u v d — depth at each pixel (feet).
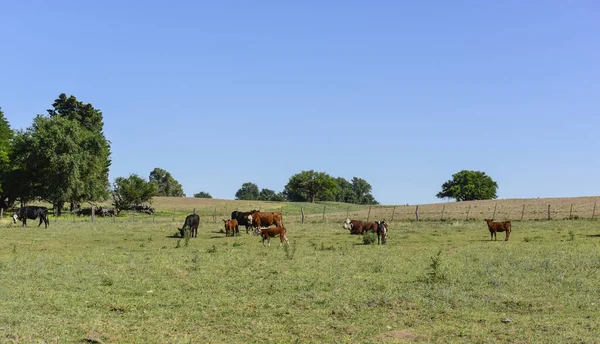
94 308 50.01
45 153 241.76
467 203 262.67
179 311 48.93
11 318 45.09
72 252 91.86
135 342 39.40
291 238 118.93
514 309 49.29
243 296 54.95
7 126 284.41
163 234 131.64
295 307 50.44
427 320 45.88
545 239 105.81
